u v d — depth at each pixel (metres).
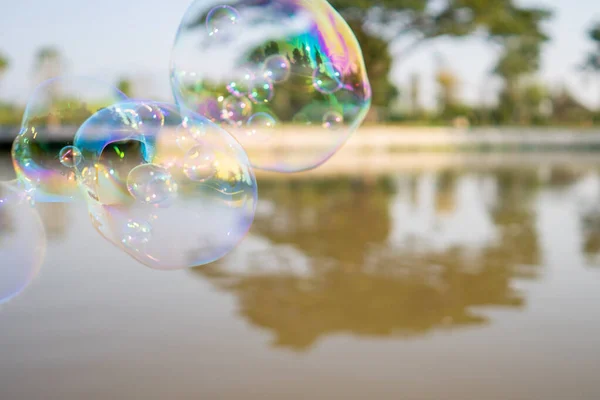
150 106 1.80
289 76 1.87
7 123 15.98
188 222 1.88
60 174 2.07
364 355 1.48
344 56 1.90
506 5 17.55
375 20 16.56
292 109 1.88
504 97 23.59
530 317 1.75
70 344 1.55
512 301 1.92
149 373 1.37
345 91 1.90
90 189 1.76
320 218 3.84
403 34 17.19
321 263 2.49
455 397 1.26
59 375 1.36
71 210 4.27
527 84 23.67
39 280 2.17
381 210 4.27
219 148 1.72
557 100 24.30
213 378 1.35
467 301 1.92
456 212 4.12
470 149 17.25
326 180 7.24
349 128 1.90
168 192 1.71
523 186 6.16
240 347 1.53
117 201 1.73
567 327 1.66
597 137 19.75
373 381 1.33
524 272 2.31
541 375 1.36
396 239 3.05
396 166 9.90
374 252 2.71
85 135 1.77
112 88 2.11
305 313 1.82
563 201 4.79
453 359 1.45
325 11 1.94
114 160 1.74
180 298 1.97
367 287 2.11
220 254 1.71
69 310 1.83
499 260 2.53
